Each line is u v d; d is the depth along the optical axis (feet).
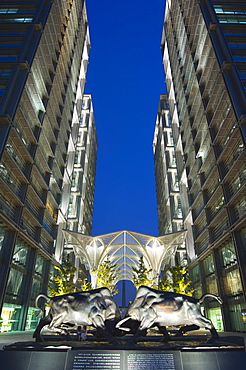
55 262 122.01
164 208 199.93
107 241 112.27
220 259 94.43
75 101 173.27
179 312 24.34
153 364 19.15
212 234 101.50
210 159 106.63
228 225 86.02
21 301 86.58
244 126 76.43
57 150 130.52
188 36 133.90
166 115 202.59
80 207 182.39
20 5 110.01
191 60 130.31
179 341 27.61
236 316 80.84
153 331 45.29
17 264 83.92
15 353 19.92
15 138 82.43
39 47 99.09
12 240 78.02
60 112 134.72
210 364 19.56
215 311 98.12
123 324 26.02
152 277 106.63
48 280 110.22
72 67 162.09
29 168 94.02
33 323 94.99
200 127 116.06
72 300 25.13
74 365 19.08
